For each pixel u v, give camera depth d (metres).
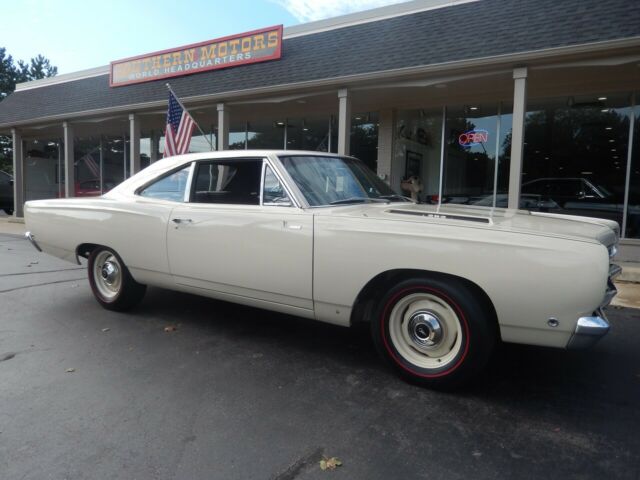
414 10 10.00
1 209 20.17
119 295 4.95
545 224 3.27
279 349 4.04
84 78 16.81
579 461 2.45
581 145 9.95
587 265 2.73
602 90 9.27
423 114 11.49
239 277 3.91
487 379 3.45
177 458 2.47
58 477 2.31
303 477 2.31
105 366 3.66
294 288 3.63
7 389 3.26
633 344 4.24
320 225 3.48
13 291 6.05
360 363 3.75
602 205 9.75
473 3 9.27
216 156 4.27
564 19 7.81
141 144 17.50
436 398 3.15
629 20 7.14
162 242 4.39
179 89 12.55
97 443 2.61
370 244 3.26
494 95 10.31
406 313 3.34
